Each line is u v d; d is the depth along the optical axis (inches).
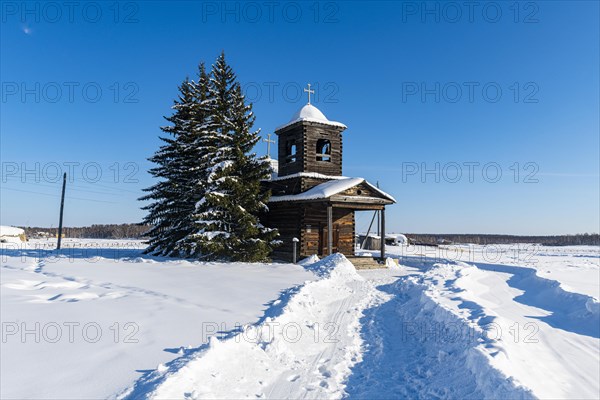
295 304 360.2
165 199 930.1
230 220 764.0
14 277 458.6
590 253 1839.3
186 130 903.7
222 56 875.4
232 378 197.2
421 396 198.8
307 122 946.1
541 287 570.6
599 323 365.1
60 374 179.6
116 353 210.4
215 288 429.1
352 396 198.7
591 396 209.0
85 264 625.3
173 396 161.5
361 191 874.8
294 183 944.9
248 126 824.9
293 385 204.7
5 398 153.4
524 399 171.9
